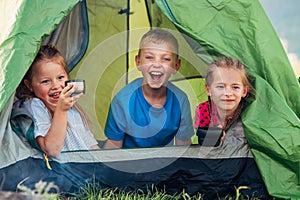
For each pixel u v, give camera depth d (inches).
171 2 137.3
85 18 150.3
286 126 133.0
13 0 134.7
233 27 139.8
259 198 136.6
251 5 140.1
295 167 134.1
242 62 139.3
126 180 137.0
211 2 138.4
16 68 123.7
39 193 87.4
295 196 133.3
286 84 141.8
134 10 153.4
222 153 140.0
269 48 140.3
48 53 137.1
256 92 136.5
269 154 134.7
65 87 133.8
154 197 133.0
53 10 128.5
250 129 133.2
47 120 135.0
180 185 137.9
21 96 135.8
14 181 127.0
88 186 132.6
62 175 133.0
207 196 137.3
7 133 130.4
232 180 138.4
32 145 133.0
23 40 125.1
